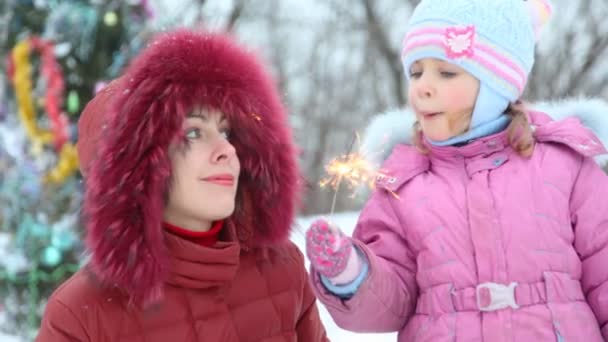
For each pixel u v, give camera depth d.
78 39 3.94
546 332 2.07
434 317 2.17
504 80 2.27
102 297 1.86
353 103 19.45
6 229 4.12
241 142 2.15
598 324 2.19
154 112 1.88
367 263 2.08
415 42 2.30
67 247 4.02
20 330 4.11
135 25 4.04
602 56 14.90
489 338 2.08
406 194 2.34
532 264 2.14
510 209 2.19
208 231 2.05
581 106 2.54
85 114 2.12
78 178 4.00
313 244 1.90
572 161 2.30
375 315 2.15
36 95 3.97
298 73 19.42
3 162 4.09
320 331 2.28
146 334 1.87
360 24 17.17
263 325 2.06
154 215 1.86
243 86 2.05
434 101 2.27
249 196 2.18
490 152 2.30
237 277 2.08
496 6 2.29
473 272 2.16
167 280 1.90
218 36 2.10
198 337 1.92
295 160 2.22
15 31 4.00
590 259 2.21
